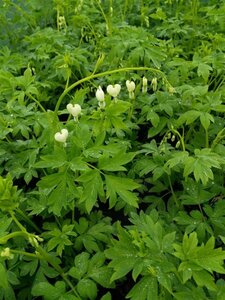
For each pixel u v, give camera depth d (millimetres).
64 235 317
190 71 527
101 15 718
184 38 650
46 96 524
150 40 509
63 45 597
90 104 494
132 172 414
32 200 361
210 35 580
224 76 490
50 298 284
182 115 399
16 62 574
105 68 556
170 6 749
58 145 326
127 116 458
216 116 463
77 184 350
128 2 729
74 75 550
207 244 251
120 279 351
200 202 369
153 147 413
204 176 325
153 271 251
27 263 329
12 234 254
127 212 391
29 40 607
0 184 255
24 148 416
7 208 261
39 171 417
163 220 371
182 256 253
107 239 349
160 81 501
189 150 439
